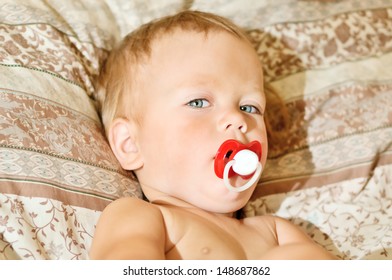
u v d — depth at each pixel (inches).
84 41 51.6
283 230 44.6
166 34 46.9
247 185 41.2
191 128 42.5
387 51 58.2
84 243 40.1
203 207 42.8
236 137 42.2
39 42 48.7
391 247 42.6
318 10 59.3
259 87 45.8
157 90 44.8
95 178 43.2
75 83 48.5
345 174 49.5
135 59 47.4
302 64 56.5
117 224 37.5
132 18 56.9
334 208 47.6
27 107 43.5
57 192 40.5
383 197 48.4
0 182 39.0
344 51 57.6
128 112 46.6
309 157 51.5
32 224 38.9
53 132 43.5
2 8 49.6
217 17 49.5
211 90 43.7
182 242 39.6
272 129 53.4
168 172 43.4
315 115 54.1
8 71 44.8
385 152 50.8
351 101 54.7
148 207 39.7
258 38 57.0
